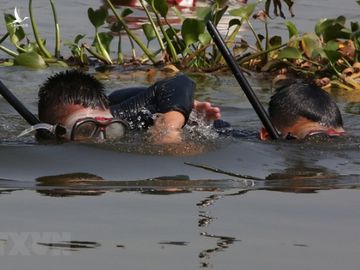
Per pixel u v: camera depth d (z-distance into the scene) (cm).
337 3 3212
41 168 1307
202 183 1262
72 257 970
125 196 1190
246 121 1864
